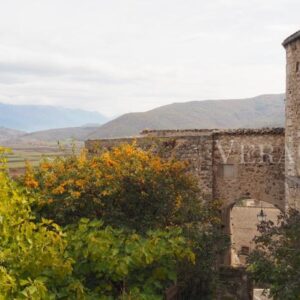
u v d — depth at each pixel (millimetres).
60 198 16031
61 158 18469
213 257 17844
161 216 17266
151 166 17781
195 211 18359
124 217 16641
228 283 21969
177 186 18812
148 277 12742
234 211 44156
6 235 9414
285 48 20219
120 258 11523
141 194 16938
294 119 19422
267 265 12070
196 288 17859
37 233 10508
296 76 19078
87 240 11930
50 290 10578
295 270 11352
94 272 12141
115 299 12391
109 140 24781
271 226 14922
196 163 23750
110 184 16453
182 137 23875
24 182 16547
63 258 11172
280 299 11094
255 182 23438
